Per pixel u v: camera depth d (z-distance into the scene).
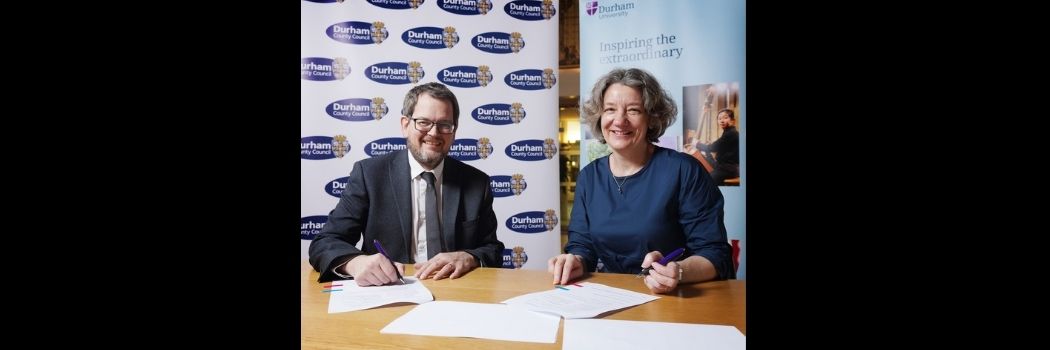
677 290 1.38
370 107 2.56
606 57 2.49
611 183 2.39
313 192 2.53
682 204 2.25
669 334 1.04
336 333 1.05
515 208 2.69
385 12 2.56
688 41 2.35
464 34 2.62
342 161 2.55
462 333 1.05
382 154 2.52
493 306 1.23
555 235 2.74
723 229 2.20
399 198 2.38
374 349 0.97
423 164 2.46
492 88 2.65
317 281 1.52
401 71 2.58
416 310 1.20
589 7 2.53
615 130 2.36
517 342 1.00
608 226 2.35
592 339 1.01
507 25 2.66
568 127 3.66
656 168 2.32
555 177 2.74
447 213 2.44
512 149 2.68
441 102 2.46
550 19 2.70
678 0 2.37
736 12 2.30
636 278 1.53
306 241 2.53
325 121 2.54
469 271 1.65
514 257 2.69
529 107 2.69
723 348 0.97
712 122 2.33
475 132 2.64
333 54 2.54
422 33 2.59
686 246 2.26
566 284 1.45
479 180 2.50
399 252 2.37
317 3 2.52
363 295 1.33
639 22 2.43
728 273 1.72
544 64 2.70
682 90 2.36
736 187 2.30
